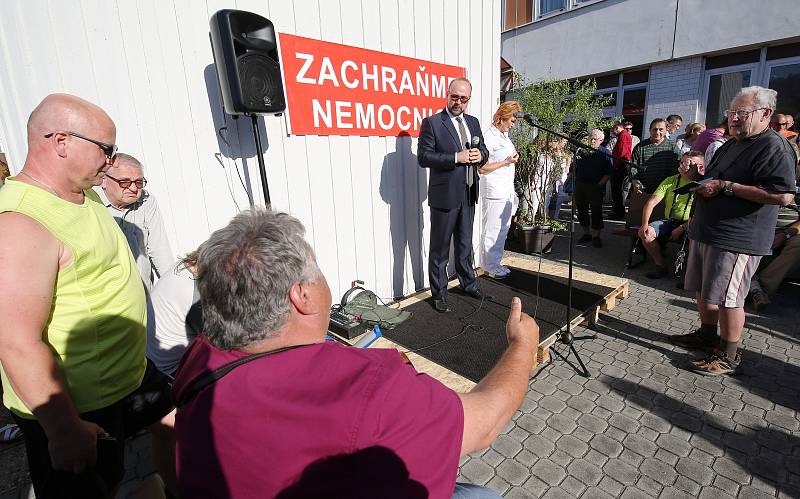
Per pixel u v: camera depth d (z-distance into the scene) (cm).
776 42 726
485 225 429
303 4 297
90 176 133
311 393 73
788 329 345
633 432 234
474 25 434
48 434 118
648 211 420
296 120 305
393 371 78
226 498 72
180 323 215
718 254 263
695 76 824
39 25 207
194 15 254
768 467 206
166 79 248
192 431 76
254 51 236
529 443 228
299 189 317
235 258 81
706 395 263
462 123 353
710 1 770
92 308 137
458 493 118
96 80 225
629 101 941
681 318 371
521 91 647
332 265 348
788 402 254
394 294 405
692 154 401
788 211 461
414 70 380
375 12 342
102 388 143
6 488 208
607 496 193
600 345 329
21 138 209
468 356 283
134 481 212
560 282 416
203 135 266
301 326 86
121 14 229
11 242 110
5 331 109
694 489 195
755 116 242
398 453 71
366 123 350
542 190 580
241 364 79
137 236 226
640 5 858
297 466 70
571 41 978
